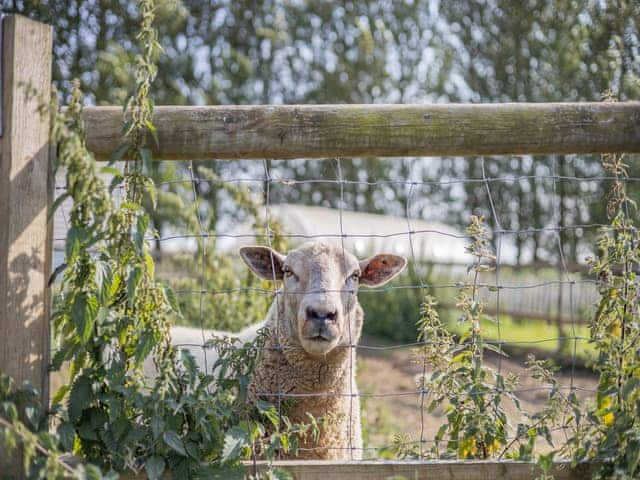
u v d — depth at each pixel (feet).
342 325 12.70
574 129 9.17
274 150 9.04
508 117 9.11
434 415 25.86
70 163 8.04
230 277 24.53
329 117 9.02
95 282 8.20
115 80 44.45
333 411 13.19
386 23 76.02
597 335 9.72
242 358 9.87
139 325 8.51
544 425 9.68
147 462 8.32
